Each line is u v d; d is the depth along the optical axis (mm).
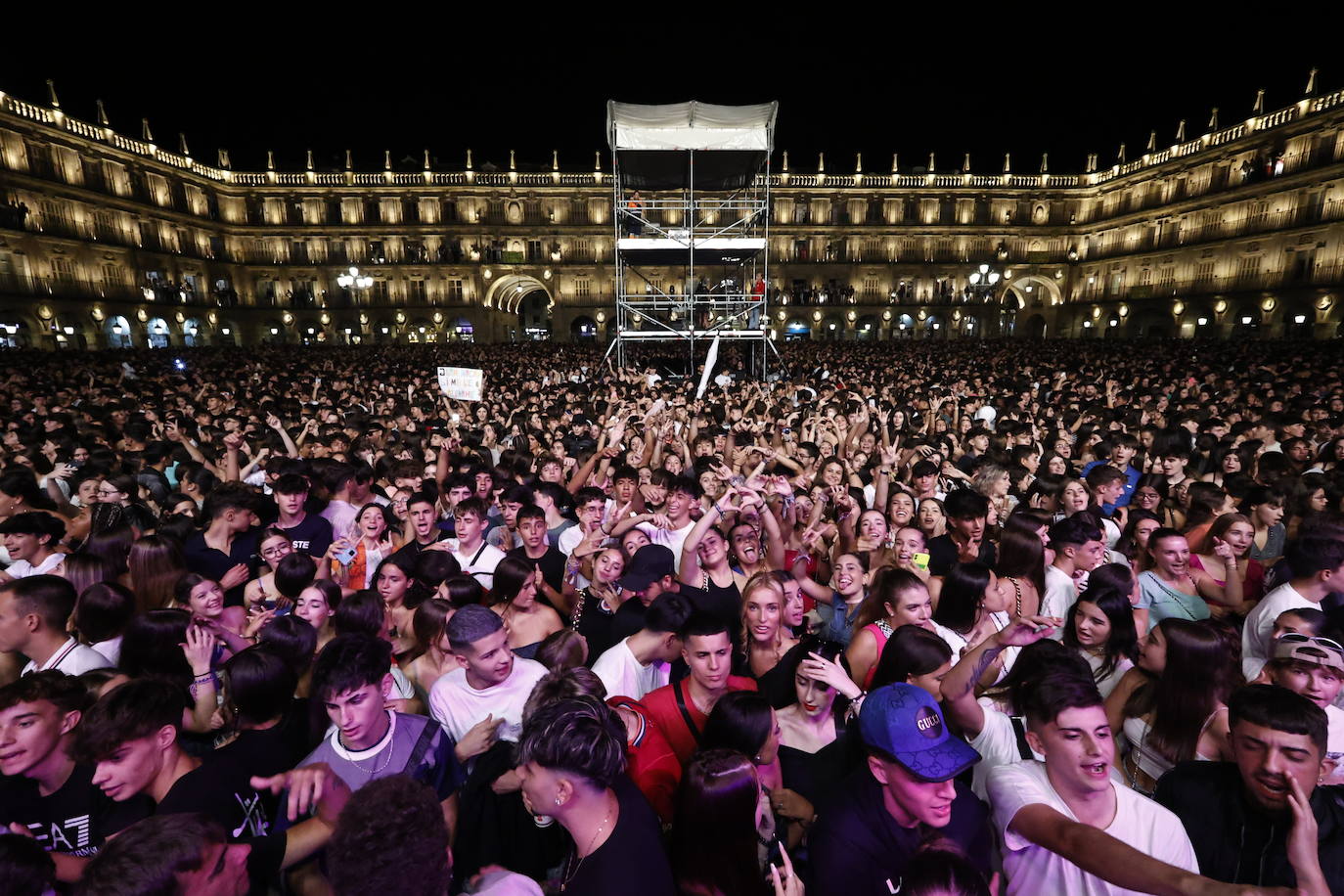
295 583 4301
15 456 7793
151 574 4371
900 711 2307
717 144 20047
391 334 54844
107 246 40906
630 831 2275
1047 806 2303
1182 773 2590
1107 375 20000
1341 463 7305
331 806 2525
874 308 56281
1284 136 39781
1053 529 4828
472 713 3305
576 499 6859
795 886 2254
